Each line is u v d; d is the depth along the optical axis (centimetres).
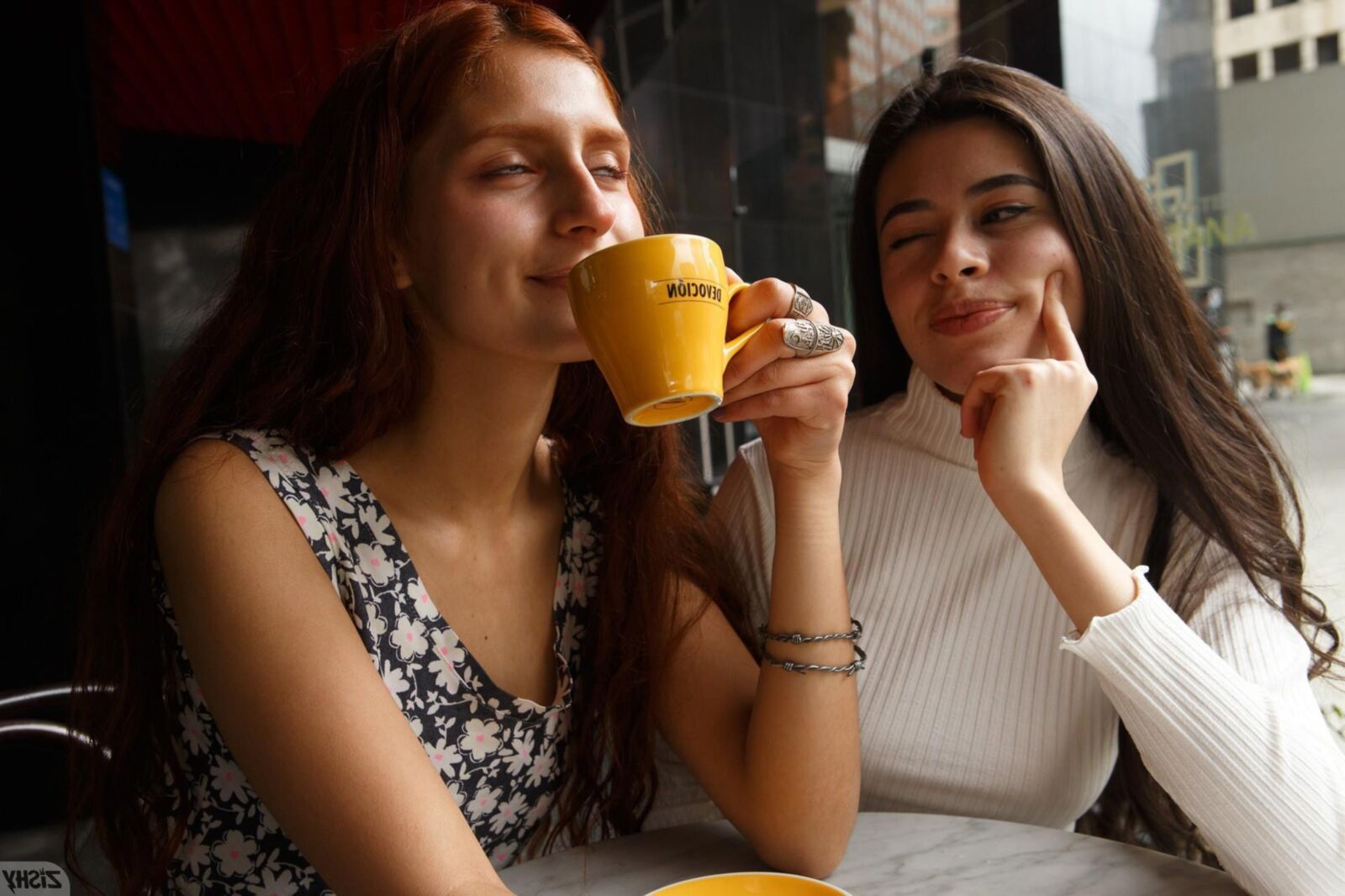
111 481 109
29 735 113
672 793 120
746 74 569
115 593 90
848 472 128
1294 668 97
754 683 102
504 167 77
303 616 76
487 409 88
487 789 96
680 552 106
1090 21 283
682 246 62
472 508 94
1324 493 328
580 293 64
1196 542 110
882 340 135
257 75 526
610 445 105
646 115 625
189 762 90
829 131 500
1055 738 113
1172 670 84
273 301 91
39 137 351
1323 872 78
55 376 351
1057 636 113
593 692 104
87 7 365
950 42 310
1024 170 106
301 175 89
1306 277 611
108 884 183
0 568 336
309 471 87
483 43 79
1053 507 90
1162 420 108
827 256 509
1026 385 92
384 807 67
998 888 79
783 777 86
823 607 90
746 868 86
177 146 618
